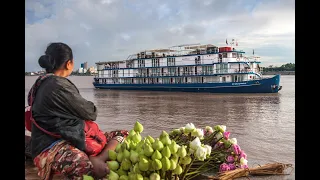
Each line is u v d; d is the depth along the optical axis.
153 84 47.19
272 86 37.31
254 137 12.77
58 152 2.76
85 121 3.06
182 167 2.44
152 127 15.99
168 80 45.56
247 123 17.09
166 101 31.02
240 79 39.00
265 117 19.52
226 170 2.88
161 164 2.17
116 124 17.03
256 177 2.87
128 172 2.34
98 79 55.56
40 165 2.82
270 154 9.40
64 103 2.81
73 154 2.74
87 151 2.97
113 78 53.19
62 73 3.00
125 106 26.72
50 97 2.78
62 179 3.16
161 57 45.62
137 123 2.64
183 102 29.81
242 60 40.62
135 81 49.81
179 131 3.06
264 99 31.55
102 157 3.04
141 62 48.31
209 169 2.90
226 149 3.03
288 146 10.69
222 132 3.12
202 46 44.53
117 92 47.09
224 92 39.72
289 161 8.33
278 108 24.23
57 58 2.93
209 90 40.69
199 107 25.42
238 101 30.03
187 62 42.81
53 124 2.78
